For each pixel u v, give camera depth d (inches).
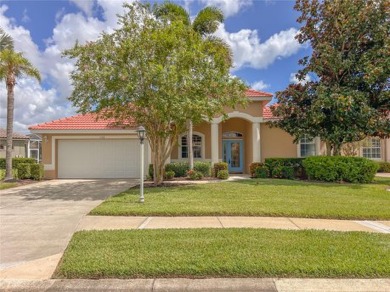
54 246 242.5
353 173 605.6
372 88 638.5
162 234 257.3
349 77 640.4
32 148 1445.6
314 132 657.6
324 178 621.6
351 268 184.4
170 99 460.8
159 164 586.9
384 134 644.7
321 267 185.3
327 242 234.7
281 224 300.7
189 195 450.6
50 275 186.7
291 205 375.2
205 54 517.7
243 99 535.5
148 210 347.3
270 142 805.9
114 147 795.4
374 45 620.1
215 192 476.7
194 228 280.1
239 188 516.7
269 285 170.6
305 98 663.1
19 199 461.1
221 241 235.8
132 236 252.4
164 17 532.1
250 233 259.9
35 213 360.2
